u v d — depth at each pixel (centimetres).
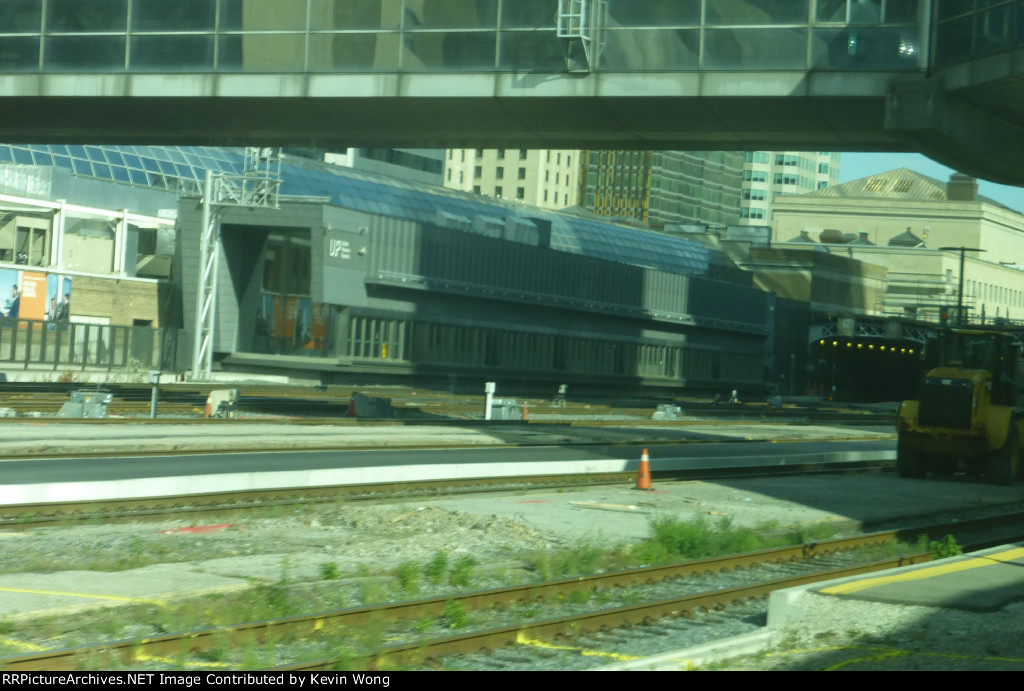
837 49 2797
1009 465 2612
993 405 2633
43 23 3259
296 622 895
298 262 6481
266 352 6538
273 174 6569
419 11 3044
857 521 1830
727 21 2862
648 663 838
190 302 6469
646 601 1117
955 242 15225
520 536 1519
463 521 1602
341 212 6303
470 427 3703
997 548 1330
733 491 2258
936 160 3022
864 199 15625
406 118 3234
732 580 1272
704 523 1593
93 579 1090
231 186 5953
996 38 2541
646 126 3144
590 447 3148
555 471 2391
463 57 3016
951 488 2516
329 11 3094
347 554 1334
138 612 948
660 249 10075
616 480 2344
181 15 3184
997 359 2636
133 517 1558
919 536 1667
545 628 938
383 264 6594
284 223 6294
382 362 6612
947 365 2664
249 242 6588
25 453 2197
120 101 3275
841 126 2992
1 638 856
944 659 841
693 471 2602
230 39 3152
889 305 12744
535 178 17950
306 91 3106
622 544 1452
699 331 9656
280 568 1205
